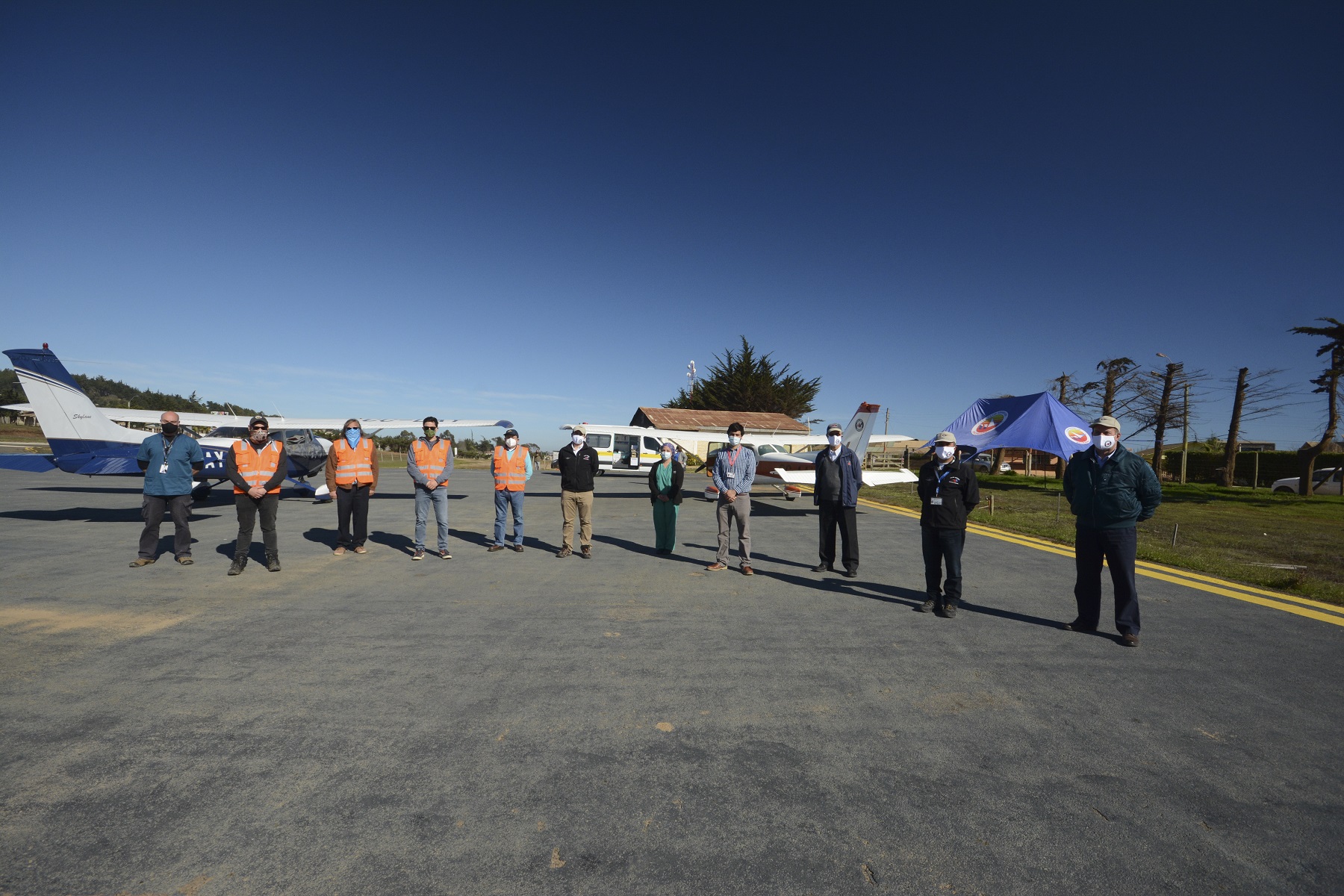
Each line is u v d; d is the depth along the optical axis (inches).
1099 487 190.9
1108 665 169.0
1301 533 462.9
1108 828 96.3
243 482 261.4
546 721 130.4
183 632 185.9
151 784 104.0
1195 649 183.0
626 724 129.6
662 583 260.7
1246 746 124.0
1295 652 181.5
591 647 178.1
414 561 302.7
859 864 87.4
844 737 125.1
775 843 91.7
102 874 82.4
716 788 105.7
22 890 78.8
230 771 108.4
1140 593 252.5
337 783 105.4
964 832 95.0
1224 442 1534.2
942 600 221.8
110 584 244.1
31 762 110.4
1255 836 95.0
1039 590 256.8
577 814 98.0
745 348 2101.4
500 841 90.9
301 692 143.1
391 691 144.2
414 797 101.6
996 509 584.7
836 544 371.6
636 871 85.3
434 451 303.4
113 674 152.3
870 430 505.0
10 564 274.8
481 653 171.3
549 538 381.4
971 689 150.6
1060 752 120.4
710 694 145.2
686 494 719.7
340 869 84.1
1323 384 874.1
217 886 80.6
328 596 232.2
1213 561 324.2
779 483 542.9
